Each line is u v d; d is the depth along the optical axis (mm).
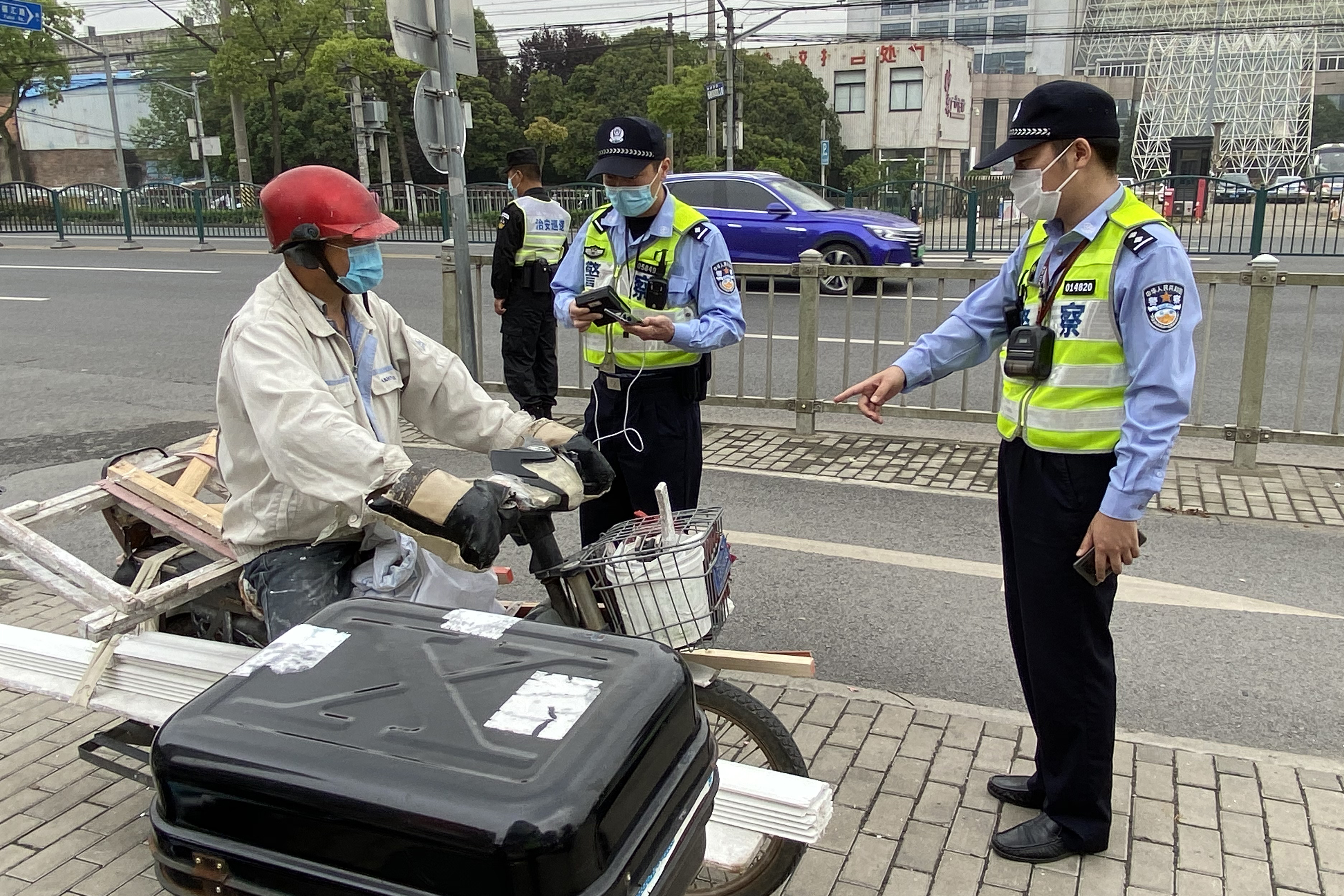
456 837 1335
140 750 2650
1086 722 2625
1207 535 5027
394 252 19859
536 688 1604
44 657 2711
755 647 3971
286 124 43094
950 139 48281
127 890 2684
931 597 4402
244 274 16406
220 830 1503
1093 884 2629
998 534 5105
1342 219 17297
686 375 3430
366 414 2490
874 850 2779
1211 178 18344
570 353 9844
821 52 47156
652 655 1706
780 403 6977
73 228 25969
